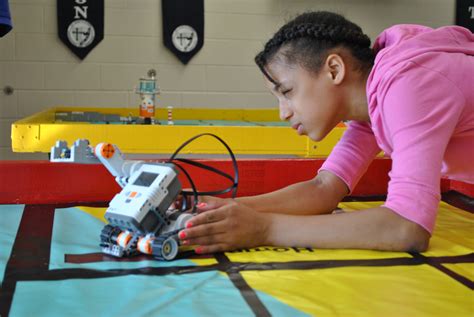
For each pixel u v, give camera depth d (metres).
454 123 0.83
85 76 3.06
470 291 0.69
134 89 3.10
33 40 2.98
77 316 0.59
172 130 1.86
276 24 3.22
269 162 1.31
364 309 0.62
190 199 0.94
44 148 1.83
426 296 0.67
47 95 3.04
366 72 0.91
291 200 1.02
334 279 0.72
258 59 0.96
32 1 2.96
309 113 0.91
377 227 0.85
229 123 2.66
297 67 0.89
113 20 3.05
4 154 3.02
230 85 3.23
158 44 3.12
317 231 0.86
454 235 0.99
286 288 0.68
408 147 0.82
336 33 0.89
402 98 0.82
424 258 0.82
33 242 0.89
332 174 1.07
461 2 3.42
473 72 0.85
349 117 0.95
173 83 3.16
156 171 0.83
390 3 3.34
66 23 3.00
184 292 0.66
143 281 0.70
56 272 0.74
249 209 0.87
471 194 1.37
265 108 3.27
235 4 3.17
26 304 0.62
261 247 0.87
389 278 0.73
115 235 0.83
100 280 0.71
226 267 0.77
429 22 3.40
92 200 1.22
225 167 1.29
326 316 0.60
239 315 0.59
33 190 1.19
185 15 3.11
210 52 3.18
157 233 0.82
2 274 0.73
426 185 0.82
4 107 3.00
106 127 1.83
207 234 0.83
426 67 0.83
